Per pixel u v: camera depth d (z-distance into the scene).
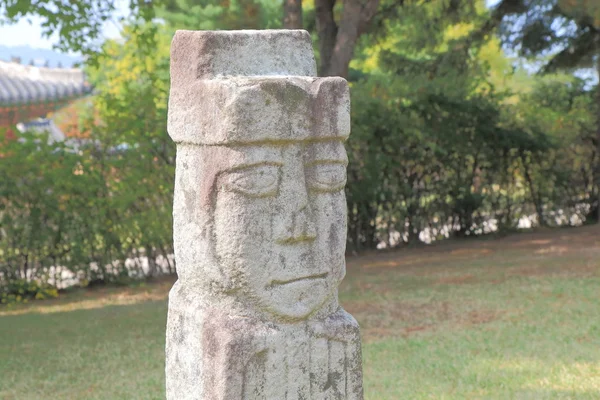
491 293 8.43
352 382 3.29
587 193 16.06
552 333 6.63
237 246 3.04
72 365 6.37
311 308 3.18
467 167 14.67
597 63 15.46
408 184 13.73
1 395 5.60
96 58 9.97
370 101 13.14
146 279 10.94
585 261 10.19
